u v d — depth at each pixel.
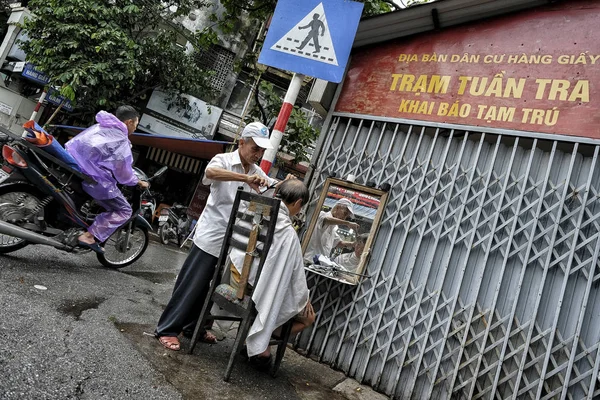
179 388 2.42
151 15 12.39
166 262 7.09
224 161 3.25
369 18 4.04
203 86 13.08
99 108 11.92
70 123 13.66
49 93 12.59
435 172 3.74
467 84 3.74
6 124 13.81
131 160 4.26
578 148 3.21
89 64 10.53
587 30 3.35
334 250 3.91
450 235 3.49
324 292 3.96
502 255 3.26
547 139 3.26
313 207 4.20
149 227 5.38
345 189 4.01
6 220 3.96
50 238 4.12
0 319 2.49
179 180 13.85
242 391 2.67
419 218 3.70
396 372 3.41
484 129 3.53
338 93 4.42
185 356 2.93
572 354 2.83
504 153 3.50
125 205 4.43
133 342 2.85
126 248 5.04
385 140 4.09
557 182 3.24
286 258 2.79
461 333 3.25
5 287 3.10
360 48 4.43
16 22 13.97
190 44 13.73
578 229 3.04
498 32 3.73
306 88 13.47
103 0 11.28
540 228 3.18
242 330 2.71
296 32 4.11
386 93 4.15
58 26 10.60
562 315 2.98
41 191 4.05
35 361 2.16
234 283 2.95
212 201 3.20
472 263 3.36
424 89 3.95
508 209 3.34
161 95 13.02
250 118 11.77
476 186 3.52
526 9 3.65
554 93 3.34
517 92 3.49
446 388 3.21
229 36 13.85
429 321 3.36
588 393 2.76
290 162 13.14
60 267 4.29
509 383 3.01
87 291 3.70
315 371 3.54
